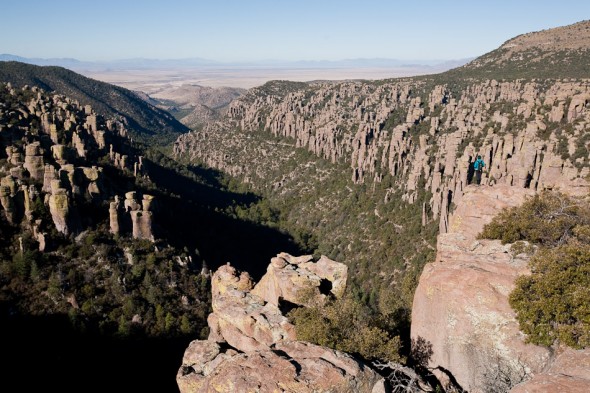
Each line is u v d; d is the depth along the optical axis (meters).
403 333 39.09
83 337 77.25
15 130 117.06
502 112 183.12
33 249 85.38
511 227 35.19
